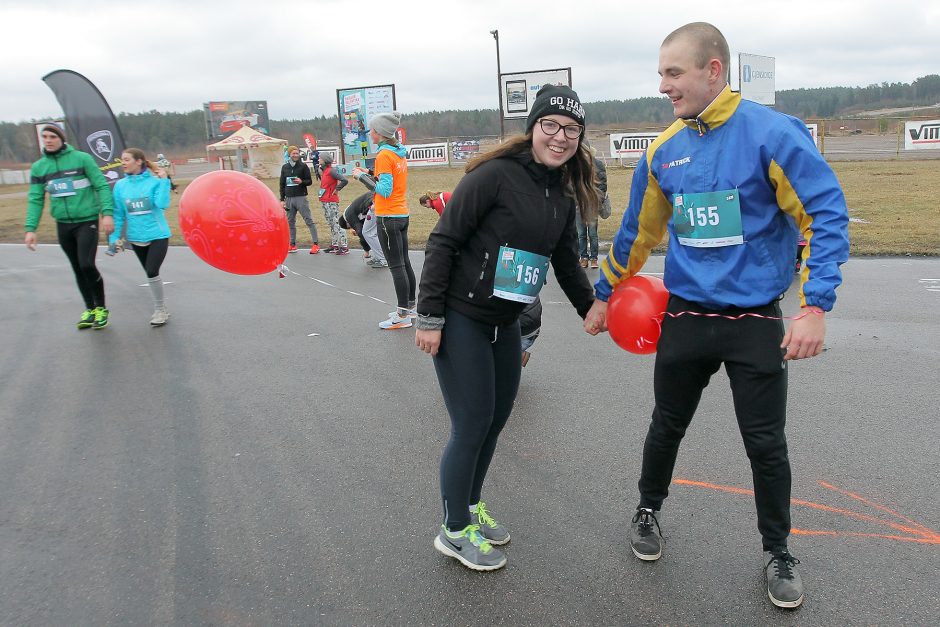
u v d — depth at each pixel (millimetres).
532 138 2416
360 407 4445
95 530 3082
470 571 2701
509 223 2424
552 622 2402
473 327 2533
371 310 7121
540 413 4246
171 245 12484
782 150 2168
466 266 2492
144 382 5051
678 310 2482
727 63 2264
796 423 3938
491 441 2818
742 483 3312
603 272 2842
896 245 9023
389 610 2488
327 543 2926
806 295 2152
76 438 4090
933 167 18422
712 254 2361
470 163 2471
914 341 5344
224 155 46656
